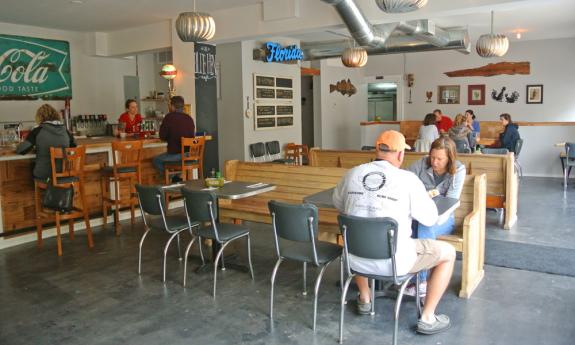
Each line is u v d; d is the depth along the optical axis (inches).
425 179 165.2
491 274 171.9
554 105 455.2
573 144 335.0
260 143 396.8
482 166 237.0
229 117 391.2
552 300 149.5
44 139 212.8
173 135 261.0
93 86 390.0
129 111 326.3
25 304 154.7
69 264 193.5
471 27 387.2
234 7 291.6
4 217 219.6
